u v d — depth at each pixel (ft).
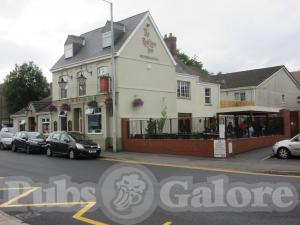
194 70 128.16
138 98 90.02
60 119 104.83
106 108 88.12
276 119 87.81
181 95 109.60
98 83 91.40
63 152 76.33
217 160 65.36
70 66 99.50
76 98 97.09
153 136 81.76
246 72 153.48
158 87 96.02
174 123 87.61
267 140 82.38
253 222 25.11
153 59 95.20
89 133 92.63
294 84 159.43
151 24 95.30
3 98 201.36
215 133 73.82
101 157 75.41
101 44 95.04
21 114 130.93
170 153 76.84
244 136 77.10
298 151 63.16
